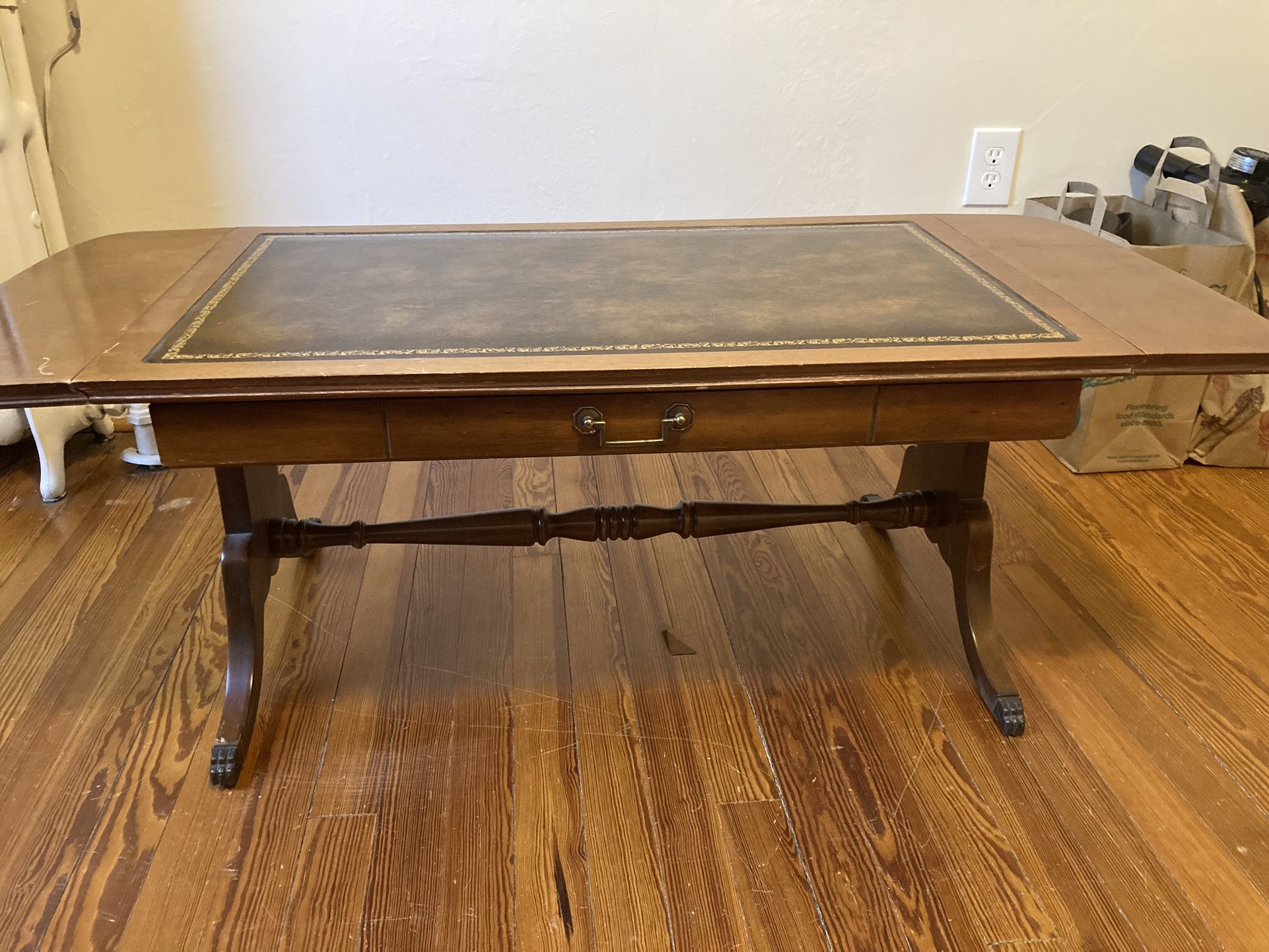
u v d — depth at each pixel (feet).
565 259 4.64
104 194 6.78
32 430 6.27
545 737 4.63
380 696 4.89
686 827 4.15
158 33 6.33
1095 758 4.51
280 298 4.06
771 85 6.84
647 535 5.02
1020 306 3.96
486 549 6.12
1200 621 5.43
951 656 5.19
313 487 6.75
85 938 3.66
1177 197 6.80
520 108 6.77
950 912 3.78
